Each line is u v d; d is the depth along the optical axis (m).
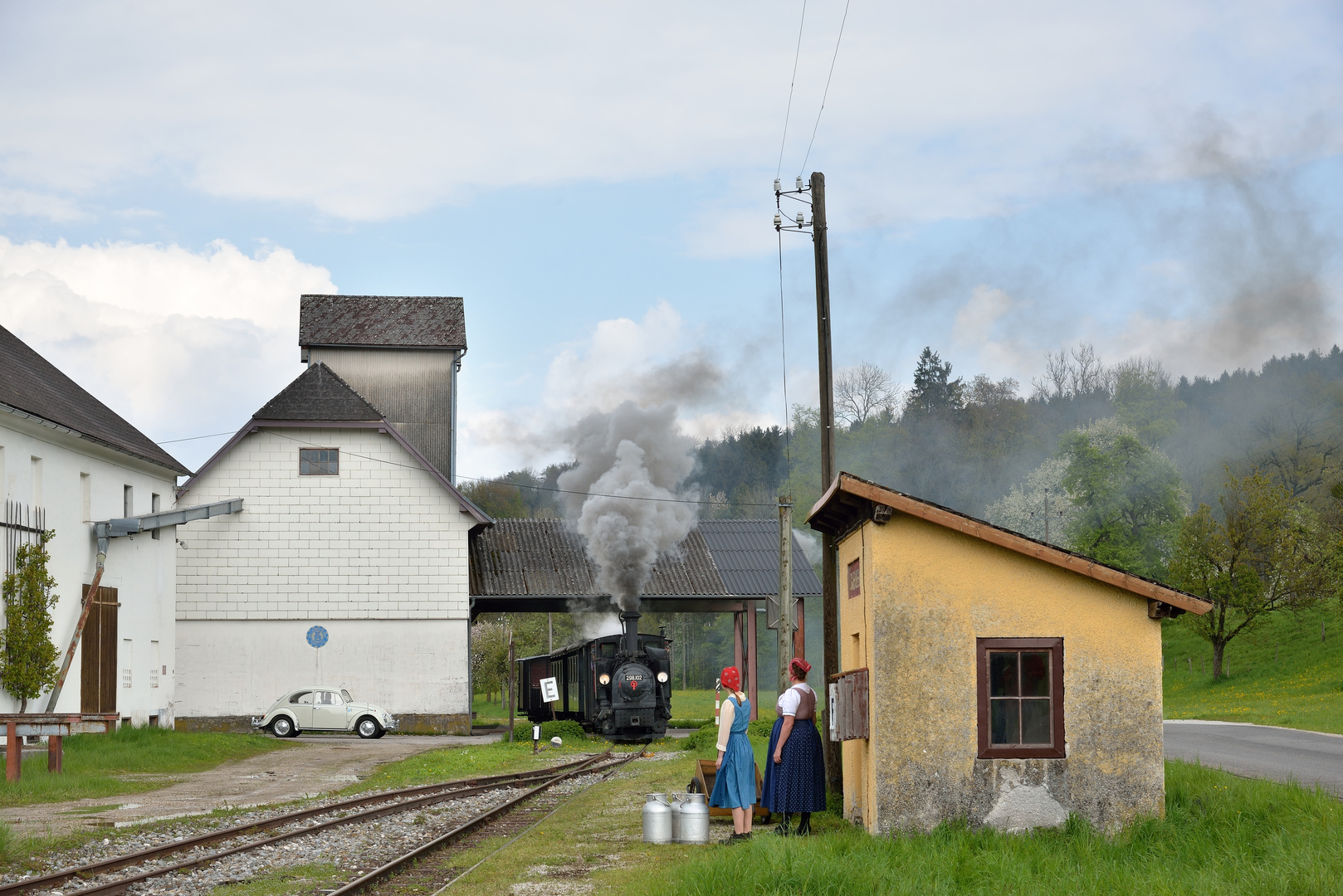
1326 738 24.83
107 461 29.38
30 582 24.17
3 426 23.97
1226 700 45.81
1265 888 8.07
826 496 12.53
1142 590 11.34
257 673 36.34
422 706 36.59
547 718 48.12
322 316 45.62
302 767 23.97
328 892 10.10
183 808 16.22
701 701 70.69
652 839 12.12
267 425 36.78
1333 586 52.66
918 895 8.32
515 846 12.44
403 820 15.33
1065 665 11.42
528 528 43.72
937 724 11.34
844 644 13.66
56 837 12.70
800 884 8.62
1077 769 11.30
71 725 19.31
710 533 44.91
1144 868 9.20
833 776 14.81
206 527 36.72
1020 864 9.26
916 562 11.52
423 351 45.25
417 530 37.25
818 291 16.92
